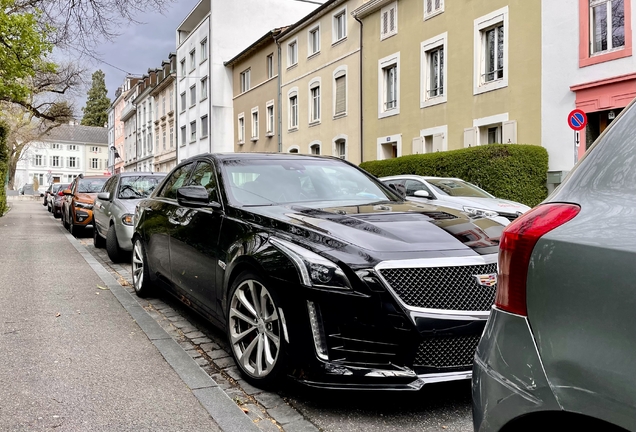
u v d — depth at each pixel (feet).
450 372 10.39
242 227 13.44
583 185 5.67
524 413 5.31
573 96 45.50
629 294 4.63
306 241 11.67
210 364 14.03
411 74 65.10
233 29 126.31
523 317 5.44
